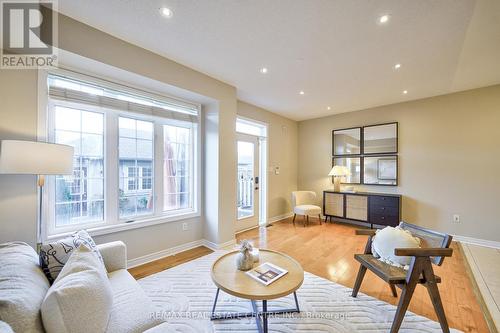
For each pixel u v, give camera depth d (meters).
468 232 3.45
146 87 2.68
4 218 1.82
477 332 1.58
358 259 1.97
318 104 4.24
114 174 2.55
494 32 2.00
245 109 4.19
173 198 3.14
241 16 1.83
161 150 2.99
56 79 2.13
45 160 1.56
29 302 0.87
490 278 2.33
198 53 2.44
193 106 3.24
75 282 0.94
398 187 4.09
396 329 1.51
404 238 1.78
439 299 1.52
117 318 1.11
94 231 2.32
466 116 3.47
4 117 1.81
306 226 4.41
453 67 2.70
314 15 1.81
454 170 3.57
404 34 2.05
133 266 2.62
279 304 1.89
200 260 2.78
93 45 2.02
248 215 4.31
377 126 4.31
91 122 2.41
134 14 1.83
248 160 4.38
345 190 4.68
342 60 2.55
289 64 2.66
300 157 5.50
